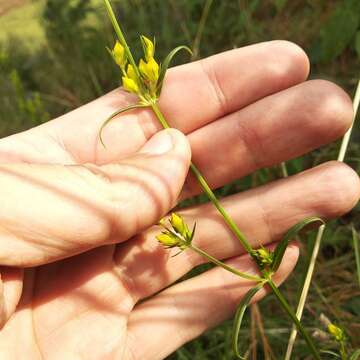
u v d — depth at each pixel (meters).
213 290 0.10
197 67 0.10
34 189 0.08
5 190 0.08
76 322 0.10
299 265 0.13
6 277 0.09
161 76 0.09
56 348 0.10
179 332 0.10
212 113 0.10
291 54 0.10
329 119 0.09
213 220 0.10
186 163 0.09
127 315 0.10
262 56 0.10
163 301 0.11
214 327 0.11
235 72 0.10
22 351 0.10
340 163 0.10
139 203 0.09
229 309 0.10
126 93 0.11
